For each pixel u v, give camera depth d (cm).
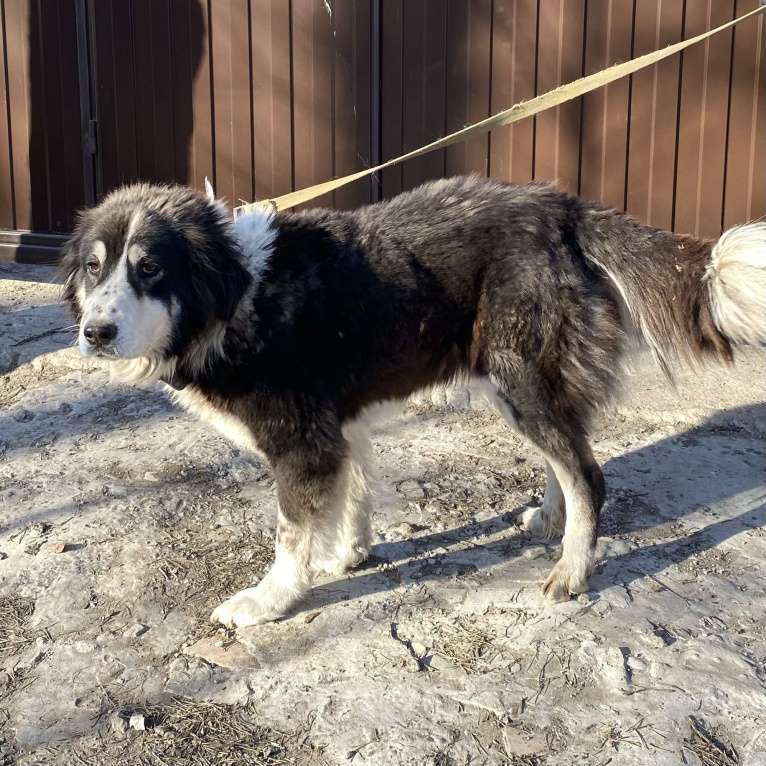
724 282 140
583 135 263
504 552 156
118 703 124
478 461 186
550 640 133
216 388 139
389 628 137
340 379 143
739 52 247
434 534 162
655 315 146
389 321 143
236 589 147
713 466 182
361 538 152
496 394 146
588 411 146
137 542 159
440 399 210
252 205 159
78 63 297
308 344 140
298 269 141
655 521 164
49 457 191
